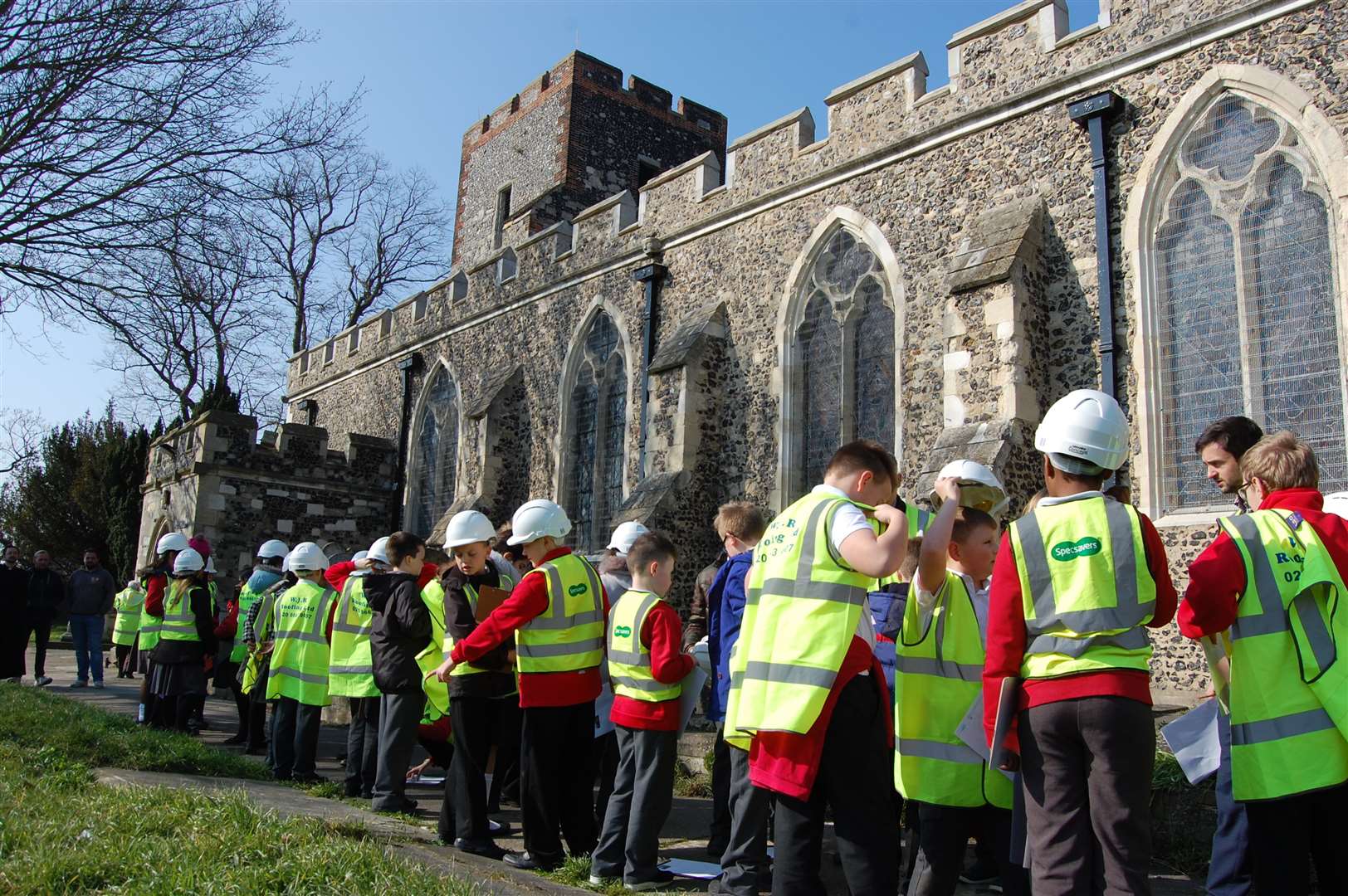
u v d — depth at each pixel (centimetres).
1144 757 299
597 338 1689
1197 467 912
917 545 429
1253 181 905
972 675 370
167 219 1308
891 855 326
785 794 329
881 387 1212
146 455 2797
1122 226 986
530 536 529
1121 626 304
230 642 1105
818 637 325
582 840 534
